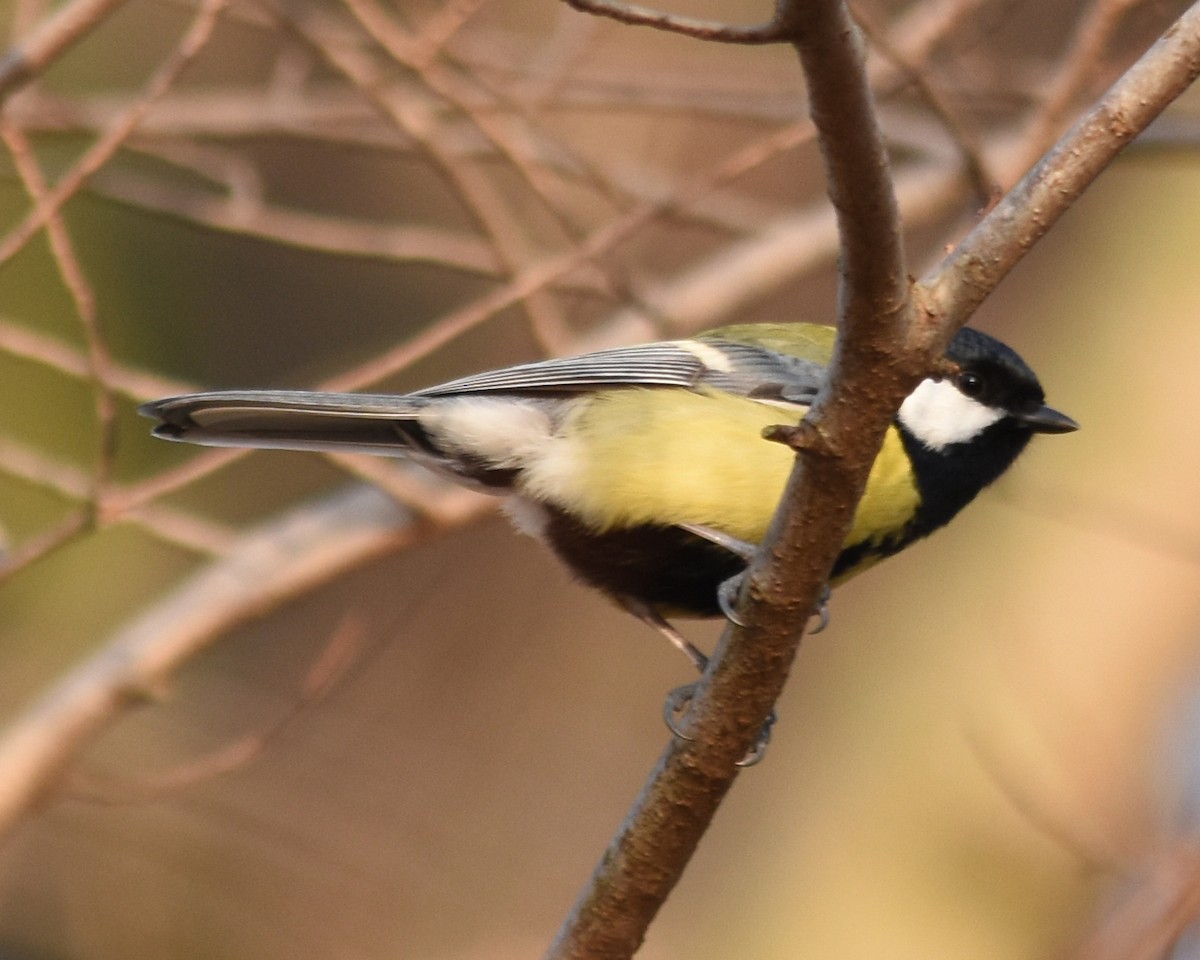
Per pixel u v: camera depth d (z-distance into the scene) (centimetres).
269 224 997
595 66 1165
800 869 1166
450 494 1016
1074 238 1391
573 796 1381
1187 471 1120
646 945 1291
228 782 1252
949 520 808
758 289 1099
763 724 602
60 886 1212
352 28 1109
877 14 988
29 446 1226
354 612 948
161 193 1013
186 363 1390
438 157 906
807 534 540
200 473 828
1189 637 1122
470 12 857
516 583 1465
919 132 1123
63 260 771
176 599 1004
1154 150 1030
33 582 1253
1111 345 1179
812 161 1459
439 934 1223
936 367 505
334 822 1241
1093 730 1045
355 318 1485
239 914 1180
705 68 1133
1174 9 972
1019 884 1078
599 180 974
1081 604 1134
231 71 1388
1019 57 1423
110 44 1349
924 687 1178
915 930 1092
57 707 961
